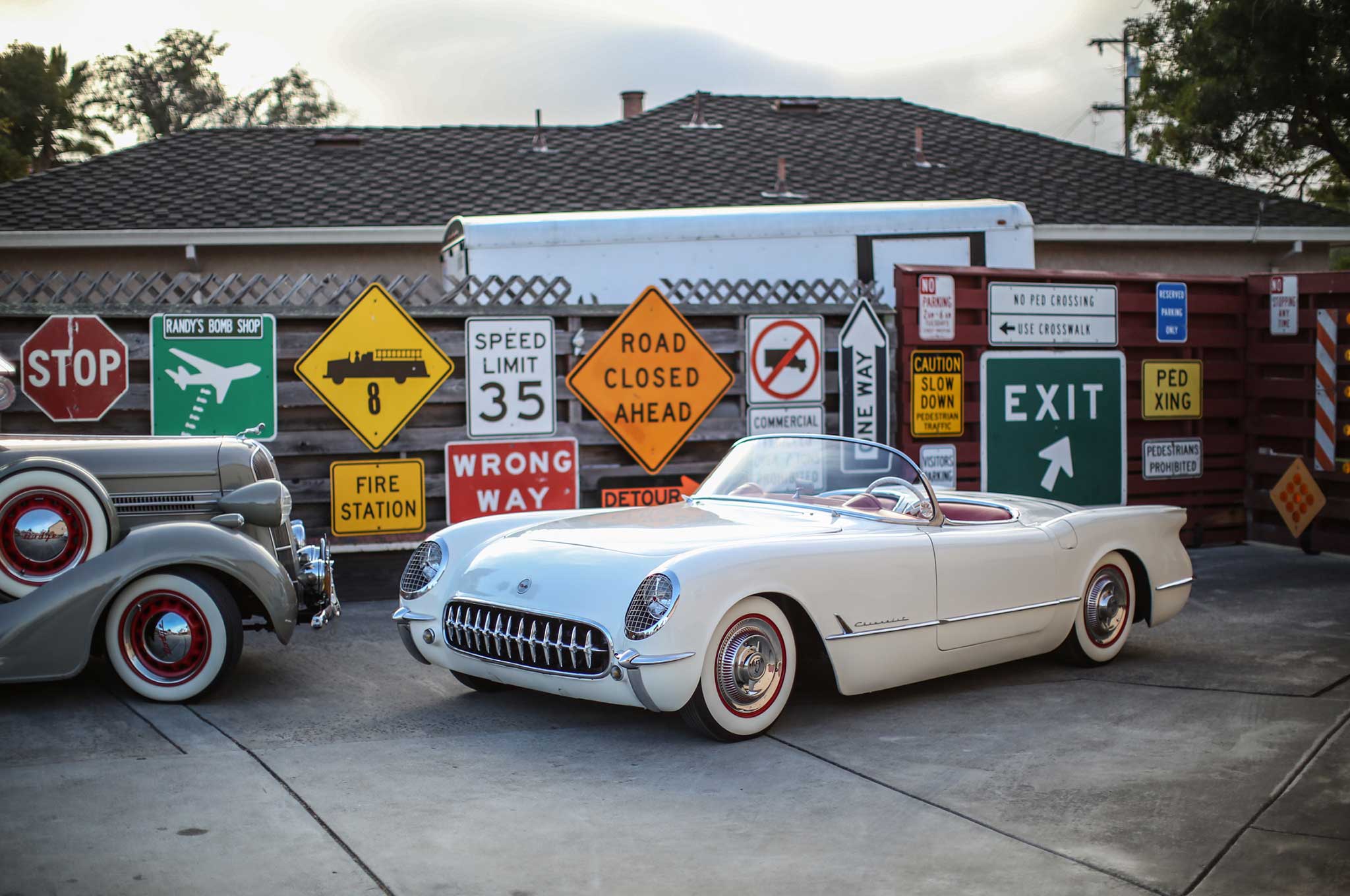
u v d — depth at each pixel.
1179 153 18.61
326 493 8.05
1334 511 9.92
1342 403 9.87
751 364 9.03
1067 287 9.96
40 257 14.09
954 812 3.94
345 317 8.02
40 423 7.51
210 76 47.69
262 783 4.17
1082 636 6.14
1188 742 4.79
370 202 14.99
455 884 3.30
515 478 8.47
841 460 5.87
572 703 5.42
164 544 5.17
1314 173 19.61
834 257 11.13
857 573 5.06
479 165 16.34
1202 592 8.46
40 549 5.07
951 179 16.77
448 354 8.29
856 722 5.11
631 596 4.58
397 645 6.68
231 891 3.22
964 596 5.48
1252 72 16.92
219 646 5.23
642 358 8.73
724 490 6.04
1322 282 10.02
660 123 18.27
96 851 3.47
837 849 3.60
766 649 4.84
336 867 3.41
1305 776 4.32
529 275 10.46
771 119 18.64
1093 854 3.57
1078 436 10.07
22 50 38.44
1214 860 3.52
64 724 4.89
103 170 15.71
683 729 4.97
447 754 4.60
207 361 7.73
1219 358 10.77
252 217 14.38
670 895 3.25
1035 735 4.91
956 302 9.52
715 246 10.86
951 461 9.55
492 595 4.97
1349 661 6.32
